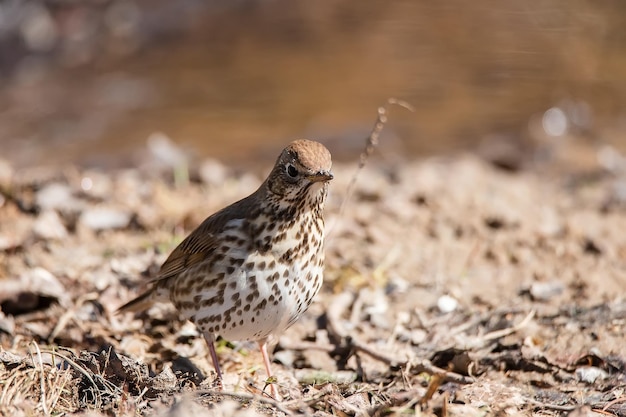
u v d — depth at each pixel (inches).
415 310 449.1
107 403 322.3
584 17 1051.9
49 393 322.0
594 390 362.0
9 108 930.1
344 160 792.9
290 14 1086.4
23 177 615.2
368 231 542.9
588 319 419.2
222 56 1004.6
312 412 330.0
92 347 405.4
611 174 720.3
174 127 868.0
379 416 323.0
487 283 483.8
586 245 523.8
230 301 358.6
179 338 416.5
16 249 505.4
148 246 519.2
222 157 785.6
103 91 954.7
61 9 1045.2
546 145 804.6
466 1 1101.1
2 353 337.7
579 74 946.1
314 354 410.0
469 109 882.8
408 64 974.4
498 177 671.8
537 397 357.7
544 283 471.5
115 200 595.8
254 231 355.3
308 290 365.4
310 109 893.8
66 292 448.8
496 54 986.1
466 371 380.2
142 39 1040.8
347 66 973.2
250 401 329.1
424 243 534.6
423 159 778.8
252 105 907.4
